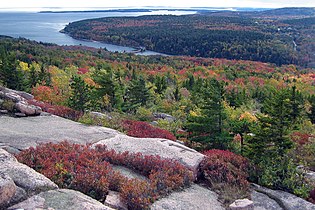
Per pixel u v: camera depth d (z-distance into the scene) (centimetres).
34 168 654
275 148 958
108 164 723
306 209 718
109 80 2197
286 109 984
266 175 841
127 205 575
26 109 1264
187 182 745
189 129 1192
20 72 2595
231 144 1193
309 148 1305
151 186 646
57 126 1145
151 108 2616
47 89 2167
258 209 699
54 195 502
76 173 630
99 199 588
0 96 1339
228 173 820
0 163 562
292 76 8469
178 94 4047
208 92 1193
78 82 1750
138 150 874
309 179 872
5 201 458
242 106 3566
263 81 7044
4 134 965
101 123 1275
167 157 833
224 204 685
